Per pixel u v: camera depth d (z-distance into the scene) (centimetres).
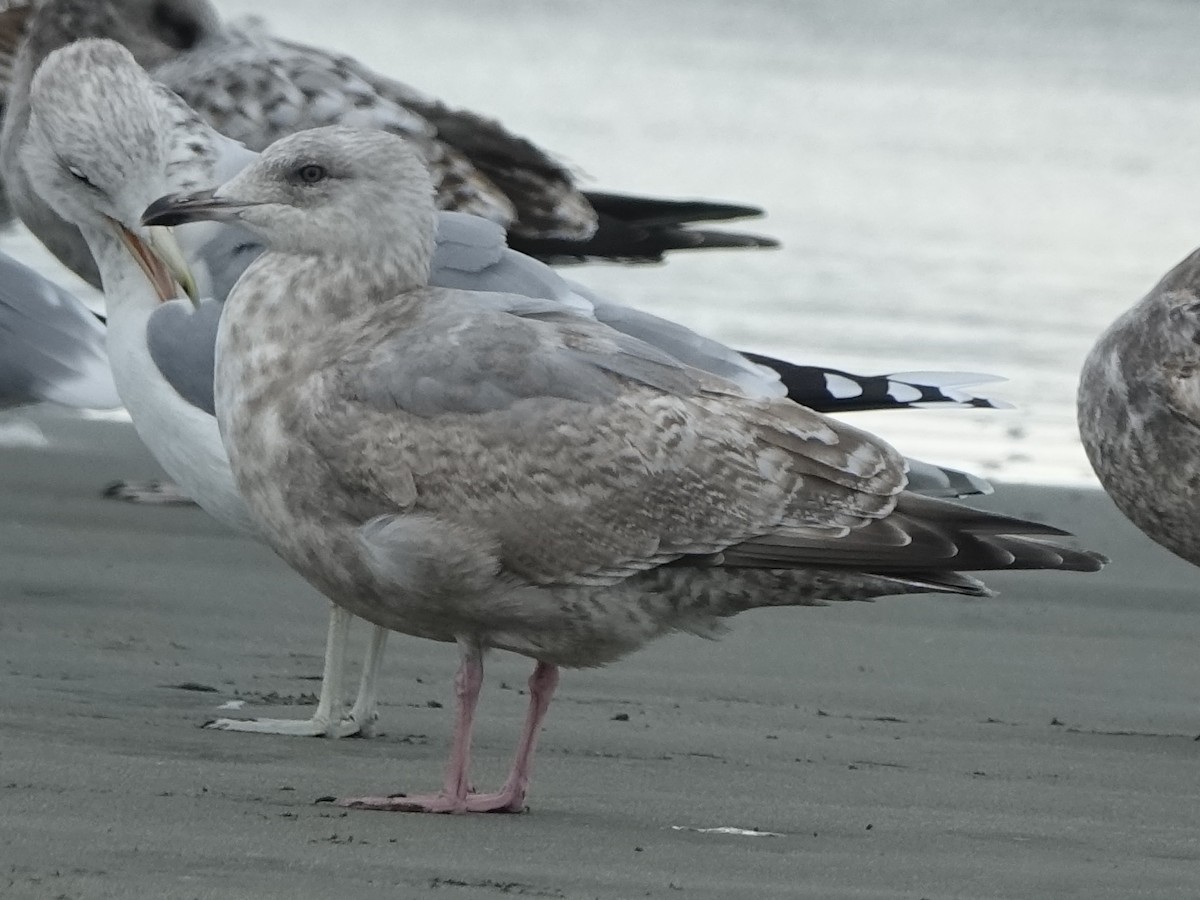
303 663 1224
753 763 1006
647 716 1118
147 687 1121
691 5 6806
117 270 1205
